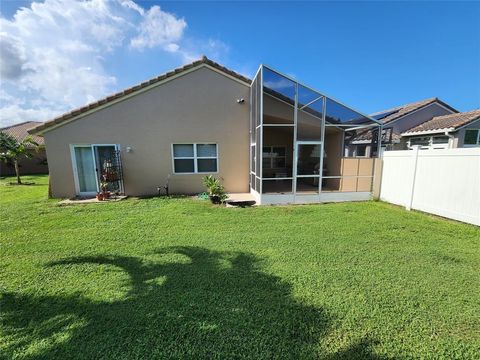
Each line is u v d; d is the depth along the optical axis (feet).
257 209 27.09
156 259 14.65
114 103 34.45
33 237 18.48
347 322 9.12
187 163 37.01
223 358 7.58
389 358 7.55
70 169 34.37
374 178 32.35
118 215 24.66
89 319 9.34
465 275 12.64
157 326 8.93
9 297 10.83
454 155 22.47
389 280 12.14
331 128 34.14
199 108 36.22
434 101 59.00
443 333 8.62
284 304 10.19
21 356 7.72
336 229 20.10
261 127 29.25
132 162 35.58
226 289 11.34
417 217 23.73
